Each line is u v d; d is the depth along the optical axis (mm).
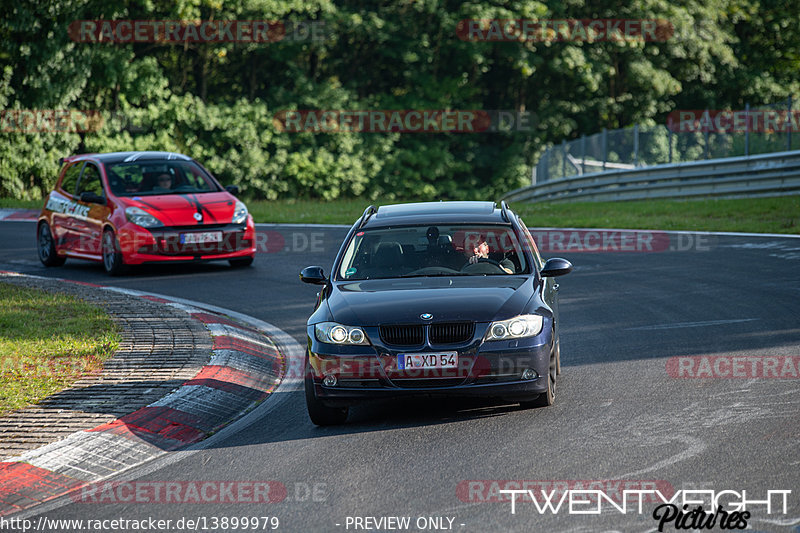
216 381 31188
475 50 186125
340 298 28234
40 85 142500
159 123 163250
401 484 21375
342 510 19906
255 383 32656
